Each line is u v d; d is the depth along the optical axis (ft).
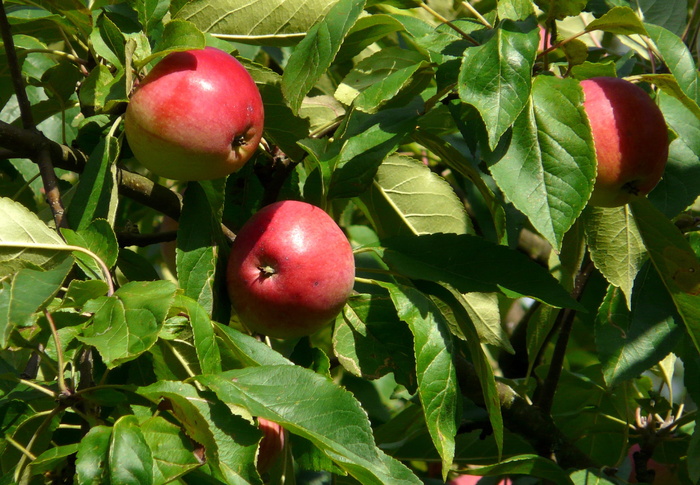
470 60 3.87
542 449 4.63
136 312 3.63
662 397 4.66
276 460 4.04
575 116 3.86
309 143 4.09
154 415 3.68
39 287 3.65
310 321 3.93
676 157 4.24
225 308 3.96
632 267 4.29
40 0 4.23
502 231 4.20
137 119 3.84
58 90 4.24
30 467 3.65
